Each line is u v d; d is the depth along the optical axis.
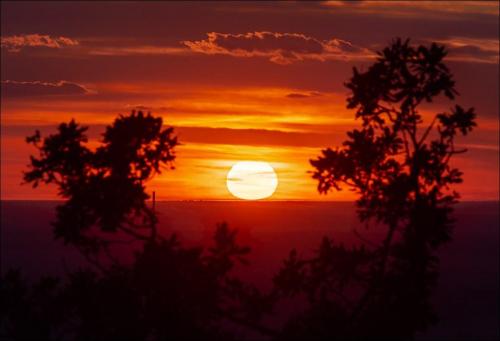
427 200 22.84
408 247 22.73
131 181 22.88
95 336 22.78
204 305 23.05
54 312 23.16
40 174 22.84
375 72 23.41
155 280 22.62
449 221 22.83
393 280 22.98
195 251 22.78
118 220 22.67
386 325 22.81
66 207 22.69
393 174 23.42
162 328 22.80
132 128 22.98
